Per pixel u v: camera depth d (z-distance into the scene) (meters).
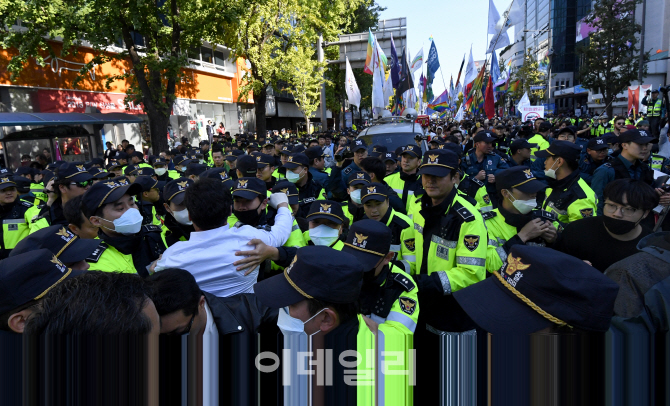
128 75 15.43
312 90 24.45
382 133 9.61
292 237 3.12
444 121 37.59
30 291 1.52
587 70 31.31
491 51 15.12
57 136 12.75
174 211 3.18
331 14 19.97
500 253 2.77
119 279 1.29
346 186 5.79
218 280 2.27
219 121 28.28
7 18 10.95
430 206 2.85
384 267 2.11
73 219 2.79
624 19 29.38
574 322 1.17
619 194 2.38
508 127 18.11
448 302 2.57
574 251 2.72
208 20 13.19
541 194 3.69
